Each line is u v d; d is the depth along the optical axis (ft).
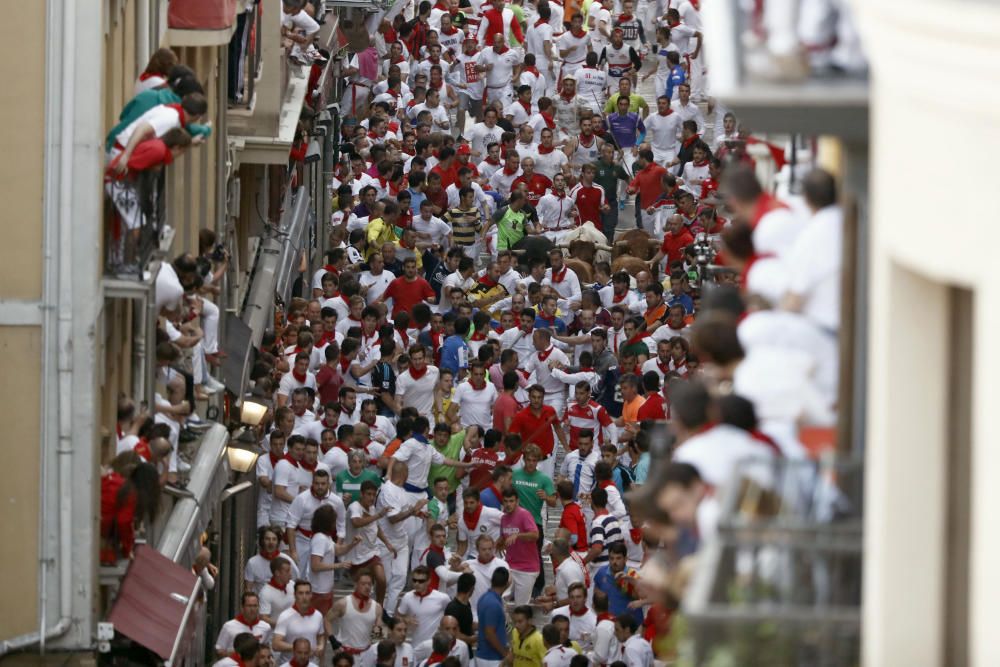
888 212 78.18
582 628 216.54
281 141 267.59
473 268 320.91
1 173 158.71
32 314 160.04
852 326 98.12
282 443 237.86
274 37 266.98
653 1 451.53
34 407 161.27
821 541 85.56
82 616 163.73
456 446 246.27
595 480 245.45
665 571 98.22
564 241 348.38
